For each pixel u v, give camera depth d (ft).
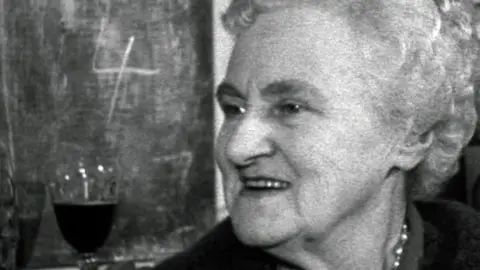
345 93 2.95
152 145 5.99
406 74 3.04
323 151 2.94
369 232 3.14
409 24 3.04
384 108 3.02
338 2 2.99
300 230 3.00
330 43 2.95
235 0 3.12
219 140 3.10
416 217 3.51
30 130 5.91
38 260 5.94
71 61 5.94
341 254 3.09
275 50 2.97
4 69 5.91
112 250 5.93
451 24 3.18
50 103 5.93
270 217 2.98
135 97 5.96
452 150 3.29
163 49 5.96
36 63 5.92
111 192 5.72
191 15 5.90
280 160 2.97
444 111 3.16
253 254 3.51
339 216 3.01
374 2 3.00
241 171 3.02
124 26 5.93
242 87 3.02
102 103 5.94
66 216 5.51
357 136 2.97
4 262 5.62
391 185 3.19
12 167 5.87
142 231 6.03
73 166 5.84
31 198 5.91
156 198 6.01
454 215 3.67
